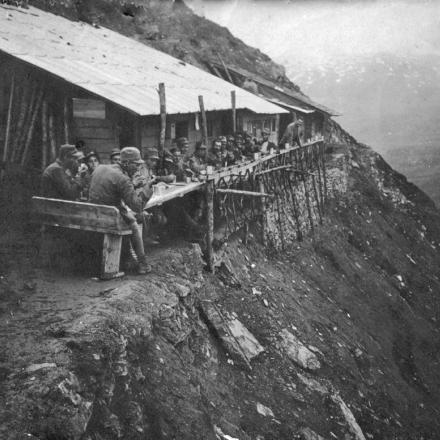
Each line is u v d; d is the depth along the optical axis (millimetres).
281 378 10008
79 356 5285
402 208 32000
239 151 15734
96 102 10484
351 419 10336
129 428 5301
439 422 14477
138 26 26469
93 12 23078
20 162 10062
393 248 26094
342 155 28359
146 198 8078
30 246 7926
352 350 14250
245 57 34562
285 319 12461
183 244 10344
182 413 6277
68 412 4590
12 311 6062
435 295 25047
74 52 12719
